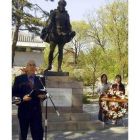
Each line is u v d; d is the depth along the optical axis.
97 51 26.47
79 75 24.39
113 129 8.16
